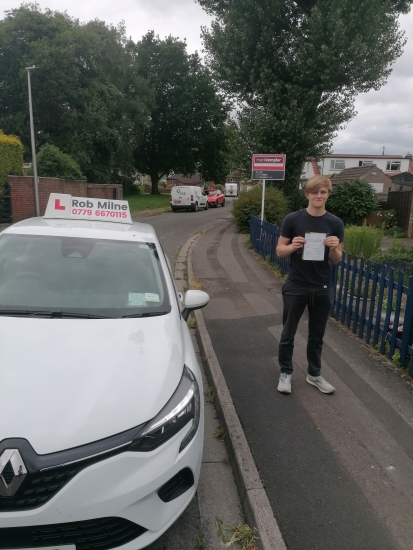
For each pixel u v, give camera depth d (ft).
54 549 6.47
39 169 80.02
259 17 59.31
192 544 8.12
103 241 12.16
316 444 11.05
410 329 15.17
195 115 149.28
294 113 60.08
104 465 6.57
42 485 6.31
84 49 95.40
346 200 61.16
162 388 7.75
